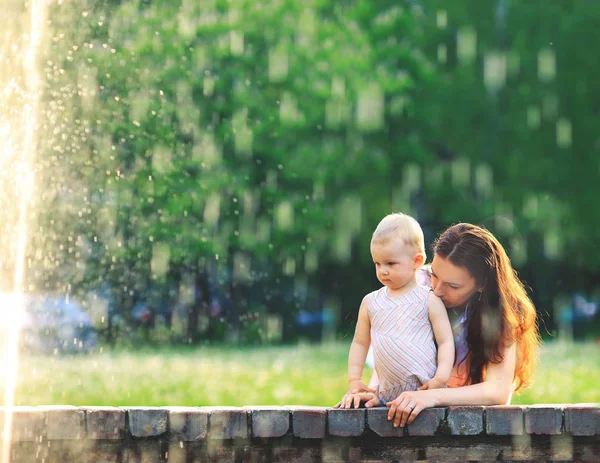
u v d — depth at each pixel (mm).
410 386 5328
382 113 31203
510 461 5258
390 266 5371
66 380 14297
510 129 32812
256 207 30484
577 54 32781
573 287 37438
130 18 23922
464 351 5582
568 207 32938
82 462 5219
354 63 30844
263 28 29750
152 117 24672
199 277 29516
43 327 19344
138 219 24328
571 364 18031
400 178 32594
